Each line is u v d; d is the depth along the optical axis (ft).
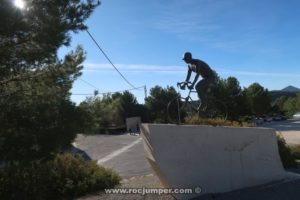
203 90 36.09
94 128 23.77
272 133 34.45
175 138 28.63
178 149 28.63
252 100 262.26
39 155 20.75
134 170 48.06
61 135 21.26
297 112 324.80
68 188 31.99
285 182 33.32
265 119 228.43
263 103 265.34
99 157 68.49
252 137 33.09
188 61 36.06
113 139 113.09
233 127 31.96
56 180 32.24
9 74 23.11
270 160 33.83
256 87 268.62
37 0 22.24
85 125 22.93
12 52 22.63
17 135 20.52
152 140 27.76
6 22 20.03
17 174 28.40
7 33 20.90
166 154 28.02
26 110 21.57
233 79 182.09
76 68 26.71
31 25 21.94
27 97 23.39
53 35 22.26
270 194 29.71
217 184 30.25
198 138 29.76
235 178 31.45
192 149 29.32
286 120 257.14
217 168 30.50
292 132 119.55
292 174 36.24
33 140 20.48
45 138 20.70
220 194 29.86
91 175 34.17
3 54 22.11
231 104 165.68
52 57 24.66
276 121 240.73
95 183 33.35
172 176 27.99
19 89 23.76
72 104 23.18
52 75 25.39
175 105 36.83
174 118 36.60
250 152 32.78
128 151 76.23
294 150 47.26
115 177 35.68
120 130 165.37
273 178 33.65
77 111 22.75
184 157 28.84
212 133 30.60
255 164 32.89
